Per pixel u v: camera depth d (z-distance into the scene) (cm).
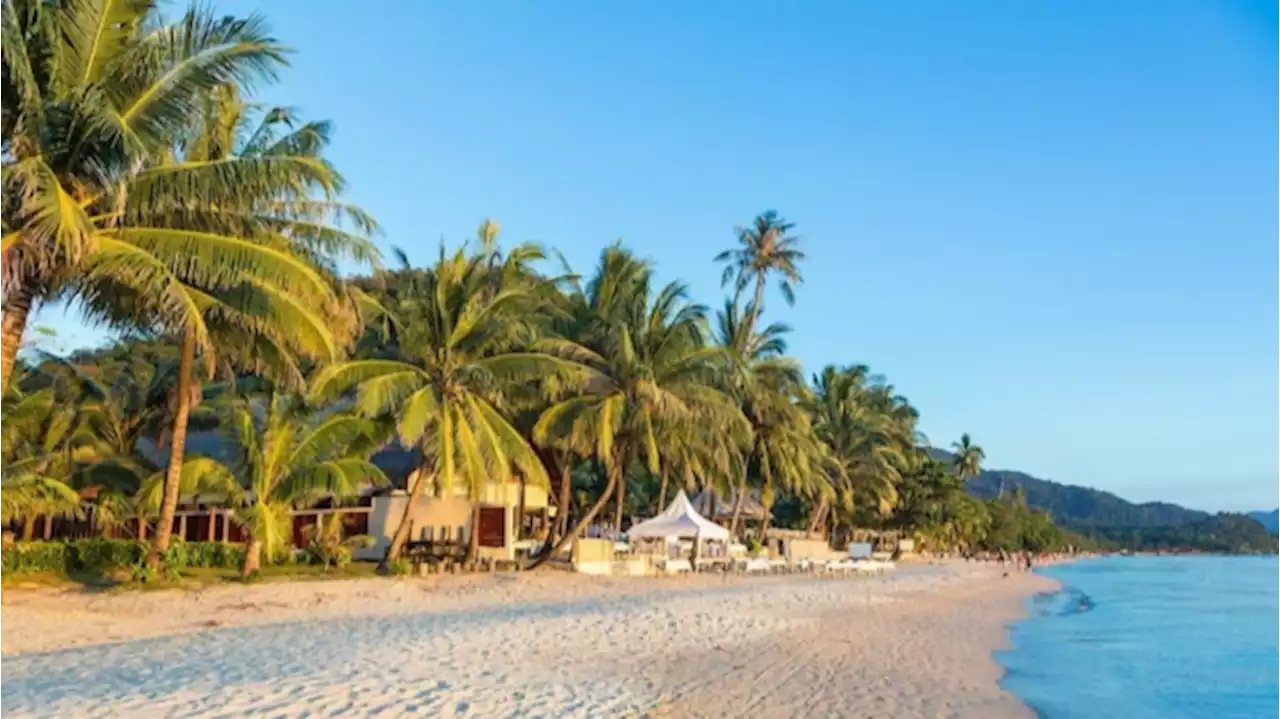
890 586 3859
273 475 2517
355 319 2331
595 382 3419
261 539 2411
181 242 1758
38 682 1205
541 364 2914
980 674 1742
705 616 2228
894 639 2098
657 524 3559
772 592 3081
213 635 1691
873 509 7131
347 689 1180
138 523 3156
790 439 4481
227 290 1983
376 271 2261
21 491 2141
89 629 1702
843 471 5675
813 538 6091
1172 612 3947
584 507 5094
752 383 4122
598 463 4819
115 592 2164
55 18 1639
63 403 2944
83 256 1636
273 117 2369
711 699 1272
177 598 2120
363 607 2188
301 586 2439
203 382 3100
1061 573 8338
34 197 1491
